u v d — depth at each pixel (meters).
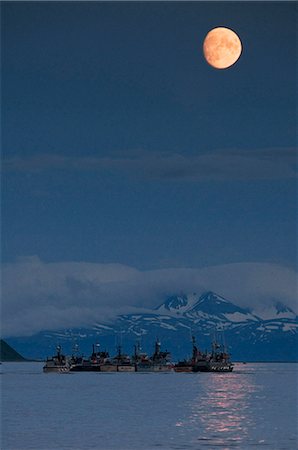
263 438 80.31
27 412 110.56
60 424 92.81
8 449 72.50
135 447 73.19
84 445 75.06
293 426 91.25
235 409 116.62
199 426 91.25
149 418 100.88
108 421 96.81
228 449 72.69
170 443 76.50
